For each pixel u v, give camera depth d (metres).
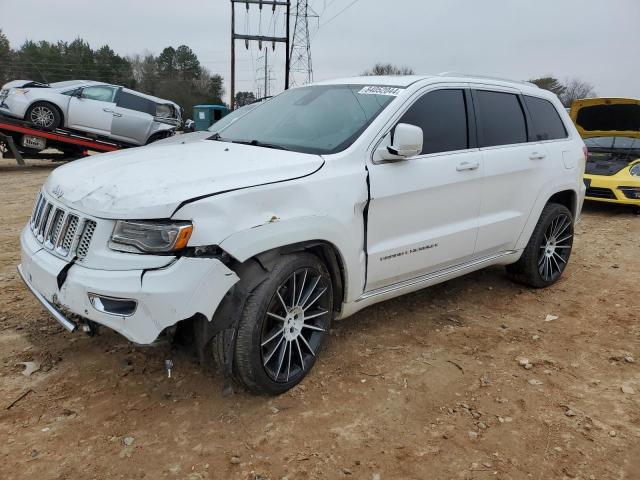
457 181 3.97
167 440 2.75
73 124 14.48
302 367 3.25
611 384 3.46
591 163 9.83
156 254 2.61
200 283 2.62
